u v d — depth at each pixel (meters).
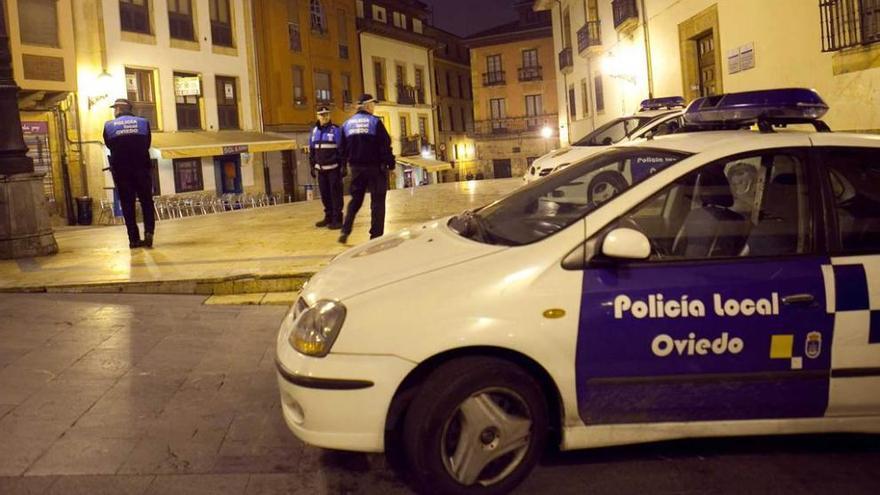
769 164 3.62
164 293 7.61
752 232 3.49
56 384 4.86
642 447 3.84
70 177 23.67
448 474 3.24
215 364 5.28
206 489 3.47
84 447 3.91
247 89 31.56
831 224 3.48
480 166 57.03
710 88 14.72
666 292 3.31
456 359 3.25
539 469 3.63
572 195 4.20
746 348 3.34
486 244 3.63
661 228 3.48
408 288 3.32
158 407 4.47
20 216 9.41
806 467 3.59
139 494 3.41
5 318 6.52
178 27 28.03
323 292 3.54
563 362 3.28
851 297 3.36
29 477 3.57
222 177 30.14
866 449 3.76
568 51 28.39
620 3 19.11
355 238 10.09
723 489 3.39
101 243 11.03
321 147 11.20
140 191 9.98
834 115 10.11
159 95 27.03
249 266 8.19
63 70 22.14
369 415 3.22
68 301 7.21
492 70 55.94
